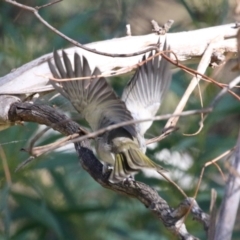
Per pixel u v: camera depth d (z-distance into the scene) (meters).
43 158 9.75
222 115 9.71
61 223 10.68
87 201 11.27
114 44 7.66
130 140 5.89
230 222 4.45
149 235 10.64
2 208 9.77
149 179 9.89
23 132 9.48
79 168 11.01
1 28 11.27
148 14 12.88
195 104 9.73
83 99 5.59
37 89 7.29
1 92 7.19
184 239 5.14
